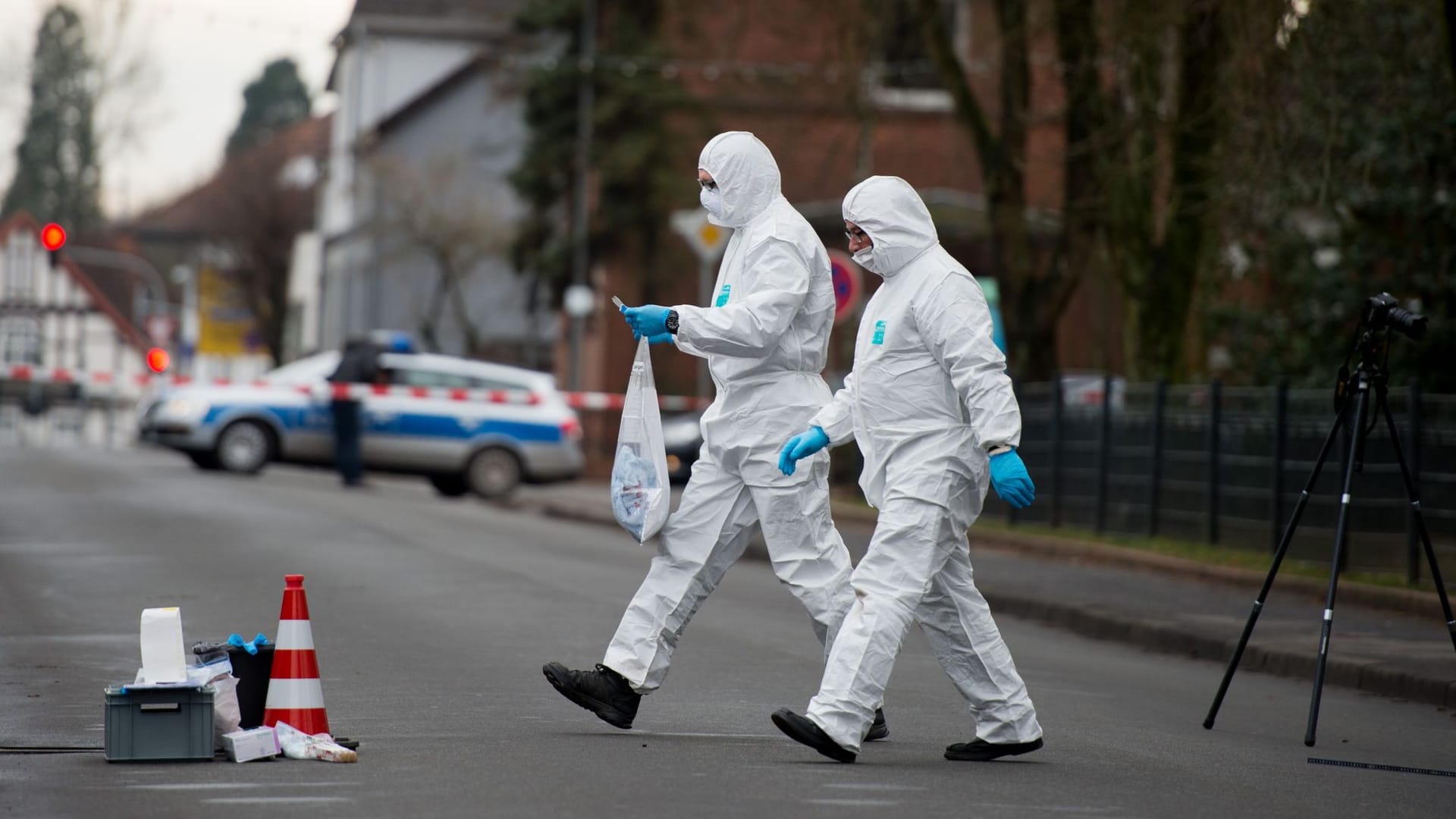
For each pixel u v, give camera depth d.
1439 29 50.09
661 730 23.00
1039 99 78.06
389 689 26.06
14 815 17.22
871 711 20.48
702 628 35.19
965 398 20.64
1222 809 19.06
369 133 170.12
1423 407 43.03
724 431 22.34
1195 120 53.72
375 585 39.62
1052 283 65.31
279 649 20.62
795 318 22.36
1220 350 75.12
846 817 17.47
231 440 73.69
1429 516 42.62
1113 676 32.81
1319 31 49.66
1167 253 61.78
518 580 41.97
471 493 77.81
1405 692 31.08
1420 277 63.81
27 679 25.94
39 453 91.50
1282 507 48.00
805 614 38.66
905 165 117.75
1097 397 56.88
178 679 20.05
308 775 19.27
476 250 154.75
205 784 18.70
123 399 176.62
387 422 74.00
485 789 18.56
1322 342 67.25
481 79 167.12
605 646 31.48
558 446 75.69
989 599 43.94
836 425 21.67
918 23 66.06
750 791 18.69
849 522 63.12
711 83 113.06
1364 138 59.06
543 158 114.50
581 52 113.62
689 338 21.55
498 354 166.88
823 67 67.19
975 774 20.45
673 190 111.62
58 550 44.34
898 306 21.05
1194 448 51.97
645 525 22.14
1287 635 36.38
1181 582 46.44
